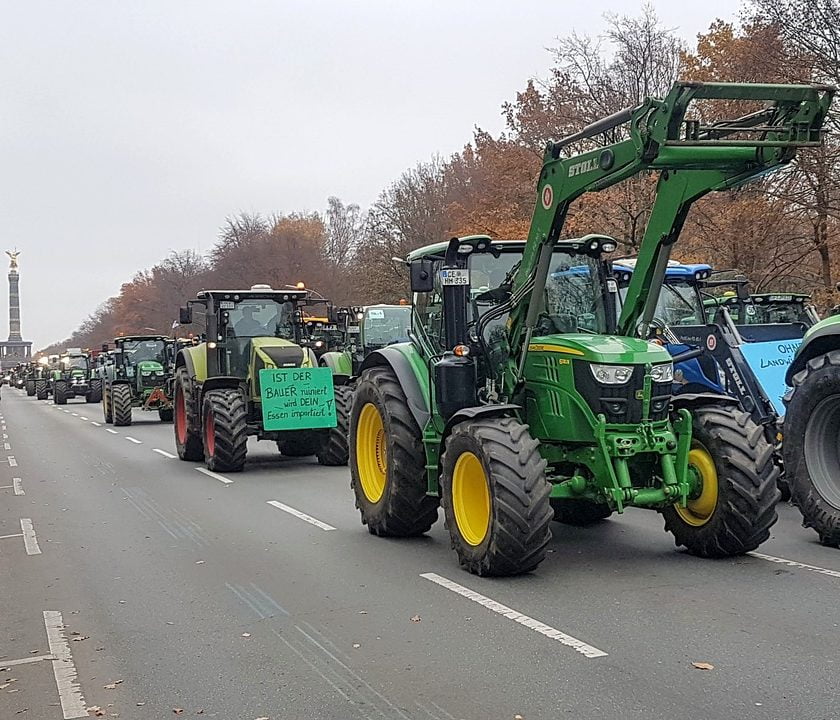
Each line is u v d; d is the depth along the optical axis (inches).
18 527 361.7
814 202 755.4
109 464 575.8
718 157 239.6
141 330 3051.2
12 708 173.6
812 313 550.6
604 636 200.7
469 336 287.9
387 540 316.2
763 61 749.3
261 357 517.0
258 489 447.8
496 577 253.8
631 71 969.5
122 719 166.7
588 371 253.8
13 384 3405.5
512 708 163.3
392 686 176.9
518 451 247.0
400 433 307.3
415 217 1755.7
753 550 276.4
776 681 171.0
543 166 269.9
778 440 366.9
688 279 461.4
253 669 189.9
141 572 278.7
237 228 2536.9
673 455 258.4
